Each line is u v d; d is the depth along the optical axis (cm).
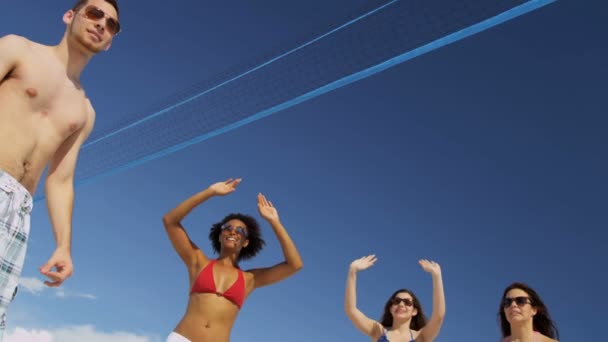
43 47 279
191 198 505
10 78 264
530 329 527
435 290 592
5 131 255
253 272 516
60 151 295
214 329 480
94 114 308
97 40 286
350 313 605
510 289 545
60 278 278
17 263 249
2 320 240
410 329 623
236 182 509
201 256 513
